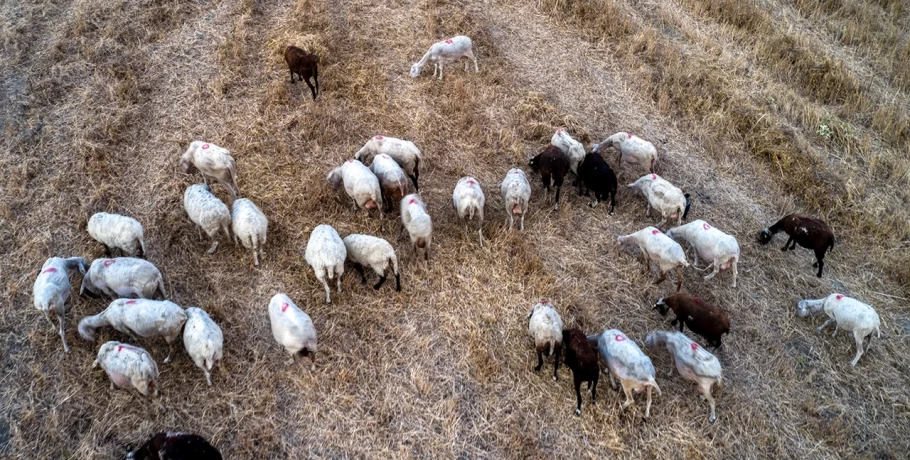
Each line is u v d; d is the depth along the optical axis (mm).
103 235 9242
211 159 10164
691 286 10273
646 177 11141
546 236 10805
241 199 9922
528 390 8633
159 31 13703
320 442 7891
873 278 10852
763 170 12617
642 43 15242
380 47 14172
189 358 8555
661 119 13477
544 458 7895
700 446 8211
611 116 13375
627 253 10711
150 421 7855
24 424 7711
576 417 8367
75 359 8359
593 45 15125
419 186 11414
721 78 14562
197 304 9188
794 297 10344
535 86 13828
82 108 11844
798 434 8492
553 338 8562
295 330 8164
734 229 11406
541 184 11820
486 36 14852
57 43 12977
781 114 14039
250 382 8391
